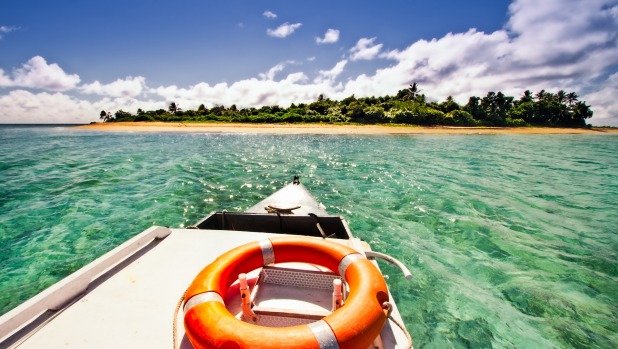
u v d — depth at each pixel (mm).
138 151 17281
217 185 9445
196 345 1678
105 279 2469
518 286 4246
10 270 4582
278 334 1605
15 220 6469
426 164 13992
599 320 3572
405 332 2004
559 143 30734
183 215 6840
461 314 3660
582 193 9586
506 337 3305
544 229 6391
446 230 6188
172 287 2418
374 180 10445
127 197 8078
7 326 1807
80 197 8055
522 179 11484
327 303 2250
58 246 5355
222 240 3236
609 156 19641
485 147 23109
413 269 4668
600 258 5105
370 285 2035
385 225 6379
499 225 6535
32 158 14594
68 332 1921
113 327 1983
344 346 1624
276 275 2439
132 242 2863
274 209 4570
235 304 2230
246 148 18797
